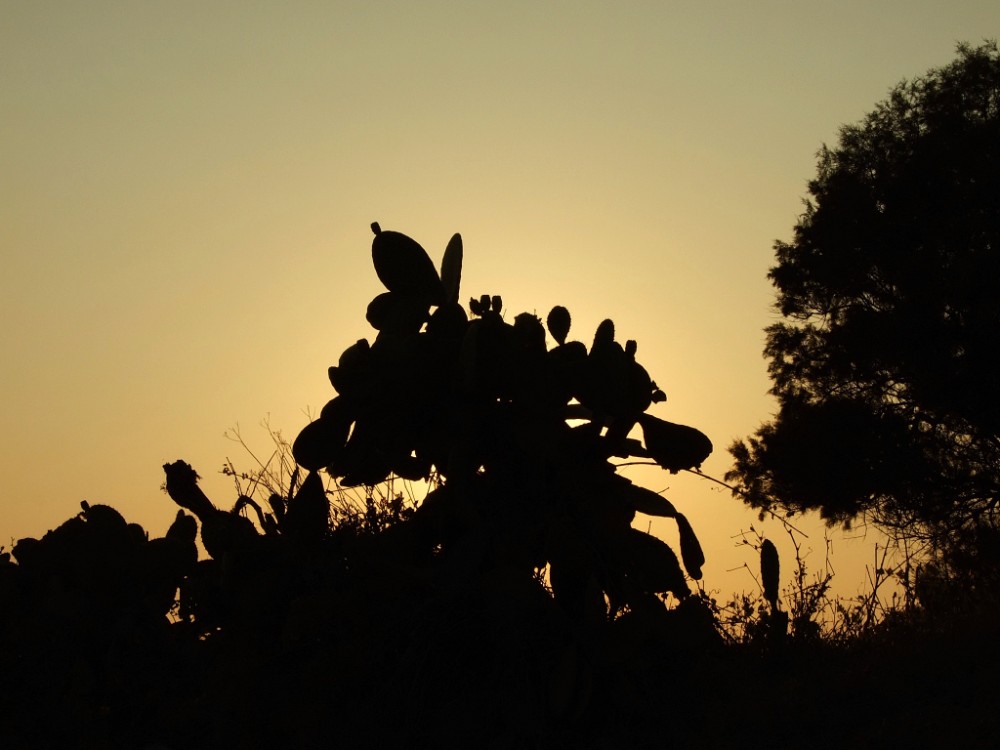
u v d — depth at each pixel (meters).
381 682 8.70
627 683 8.48
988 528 32.09
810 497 34.88
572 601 8.96
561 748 8.48
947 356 34.25
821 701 9.89
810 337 37.41
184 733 10.21
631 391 9.21
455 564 8.68
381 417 9.27
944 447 34.69
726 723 9.34
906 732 9.14
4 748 10.03
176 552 10.77
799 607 11.62
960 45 38.69
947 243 35.69
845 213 37.03
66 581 10.74
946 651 11.27
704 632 8.63
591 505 9.03
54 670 10.25
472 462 9.20
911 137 37.56
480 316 9.34
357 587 8.84
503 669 8.57
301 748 8.96
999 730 8.91
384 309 9.91
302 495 9.39
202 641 10.48
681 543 9.15
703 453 9.31
